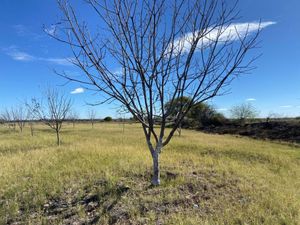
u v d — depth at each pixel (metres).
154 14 5.61
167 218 4.68
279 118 38.88
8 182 6.63
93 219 4.68
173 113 6.59
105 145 14.30
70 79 5.52
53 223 4.54
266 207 5.32
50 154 10.65
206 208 5.15
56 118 16.38
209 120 42.00
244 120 39.50
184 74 5.93
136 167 8.02
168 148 14.59
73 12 5.37
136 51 5.68
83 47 5.39
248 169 9.06
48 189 6.04
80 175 7.18
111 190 5.90
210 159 10.38
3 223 4.57
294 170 10.15
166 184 6.36
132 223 4.54
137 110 6.20
